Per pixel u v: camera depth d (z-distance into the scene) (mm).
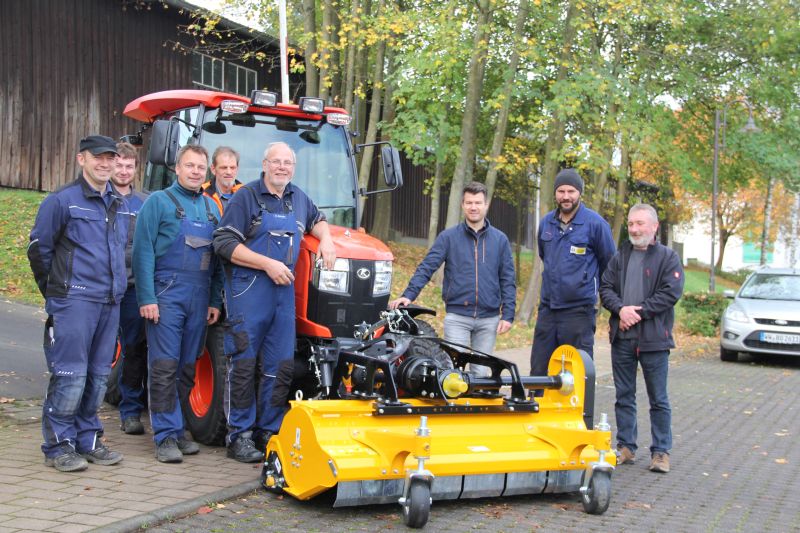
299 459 4988
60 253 5465
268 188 5980
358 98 16953
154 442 6391
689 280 36219
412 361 5312
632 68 17156
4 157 15734
